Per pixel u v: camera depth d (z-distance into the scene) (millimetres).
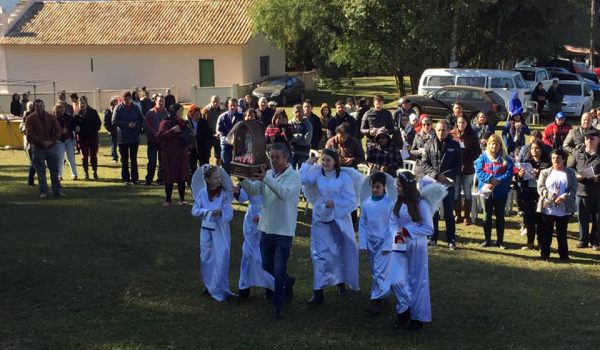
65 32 41219
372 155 10875
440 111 26562
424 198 6949
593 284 8711
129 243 9852
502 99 26875
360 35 31781
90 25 41438
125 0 42844
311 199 7812
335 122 12789
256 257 7688
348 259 7848
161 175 14617
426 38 30766
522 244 10727
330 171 7695
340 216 7668
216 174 7691
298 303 7785
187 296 7949
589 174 10297
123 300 7773
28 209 11922
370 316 7402
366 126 12883
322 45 34562
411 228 6867
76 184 14594
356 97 38844
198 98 36312
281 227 7207
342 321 7262
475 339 6836
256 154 6762
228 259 7836
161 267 8922
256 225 7680
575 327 7180
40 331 6895
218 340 6742
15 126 20781
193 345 6625
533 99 28109
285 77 37219
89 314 7367
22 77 41719
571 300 8023
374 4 30578
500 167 10305
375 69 33375
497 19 33000
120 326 7066
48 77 41469
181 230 10664
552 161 9930
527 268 9391
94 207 12156
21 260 8914
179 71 39844
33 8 43250
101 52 40594
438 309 7637
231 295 7934
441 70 28766
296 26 35062
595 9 47219
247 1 41031
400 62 31625
